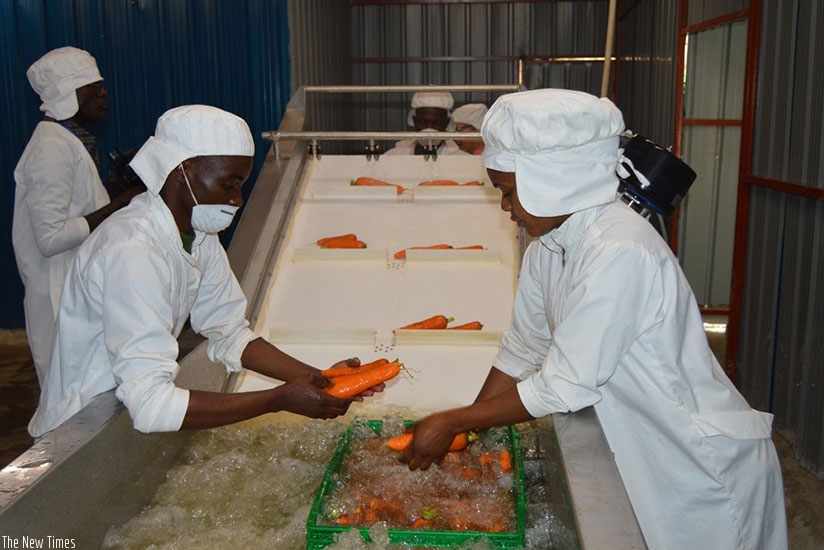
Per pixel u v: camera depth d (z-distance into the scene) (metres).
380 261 3.11
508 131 1.37
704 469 1.48
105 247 1.49
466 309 2.84
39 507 1.24
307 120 5.90
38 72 3.05
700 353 1.51
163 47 5.24
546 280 1.64
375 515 1.52
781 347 3.52
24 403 4.14
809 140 3.21
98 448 1.44
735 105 5.36
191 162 1.51
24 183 3.04
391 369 1.78
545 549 1.47
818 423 3.12
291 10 5.36
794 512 2.83
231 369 1.92
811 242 3.21
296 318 2.79
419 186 3.60
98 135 5.23
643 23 6.90
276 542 1.51
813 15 3.18
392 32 9.24
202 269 1.84
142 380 1.42
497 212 3.45
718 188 5.53
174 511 1.63
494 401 1.45
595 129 1.35
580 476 1.25
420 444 1.45
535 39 9.12
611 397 1.55
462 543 1.43
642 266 1.37
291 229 3.36
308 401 1.56
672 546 1.55
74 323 1.60
